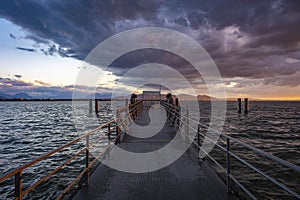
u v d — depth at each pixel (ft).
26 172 34.37
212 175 15.55
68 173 33.40
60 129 87.71
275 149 50.93
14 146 56.80
